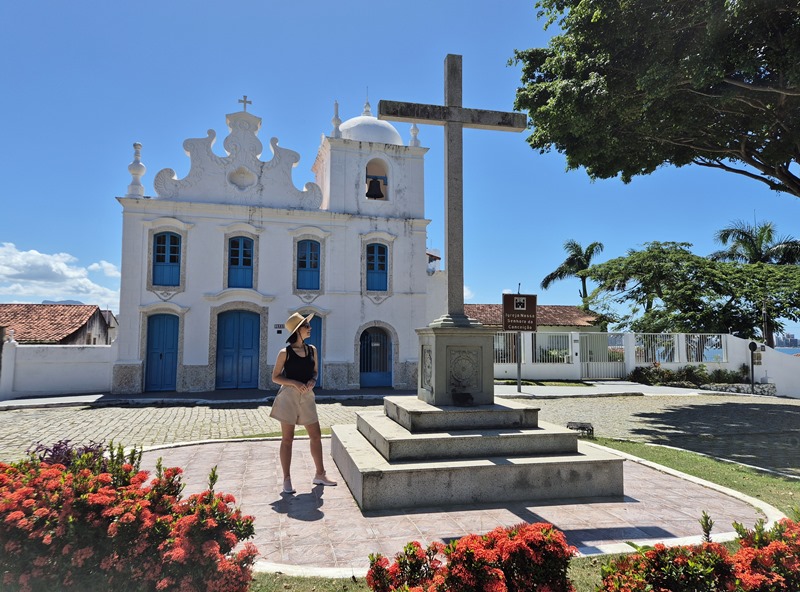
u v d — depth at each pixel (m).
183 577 2.71
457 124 7.00
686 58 9.42
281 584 3.49
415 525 4.64
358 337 19.16
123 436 10.35
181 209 17.83
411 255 20.05
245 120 18.89
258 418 12.82
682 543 4.26
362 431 6.78
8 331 16.30
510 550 2.72
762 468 7.54
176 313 17.59
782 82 9.56
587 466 5.56
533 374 23.12
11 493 2.95
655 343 24.50
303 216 19.02
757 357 23.70
